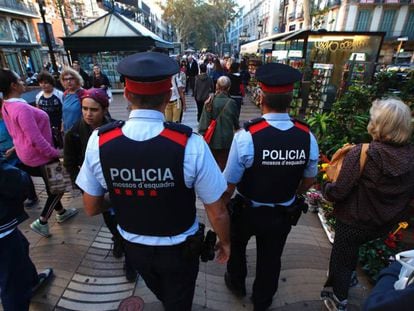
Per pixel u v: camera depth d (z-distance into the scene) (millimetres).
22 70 25188
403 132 1380
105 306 2074
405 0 26219
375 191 1492
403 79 4863
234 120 4137
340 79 8719
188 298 1413
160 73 1050
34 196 3424
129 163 1101
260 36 45469
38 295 2145
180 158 1098
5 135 2857
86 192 1284
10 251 1631
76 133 2357
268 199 1630
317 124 3896
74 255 2568
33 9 26812
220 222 1279
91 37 11258
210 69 12367
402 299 631
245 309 2066
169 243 1260
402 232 2760
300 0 31906
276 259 1778
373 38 8219
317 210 3287
